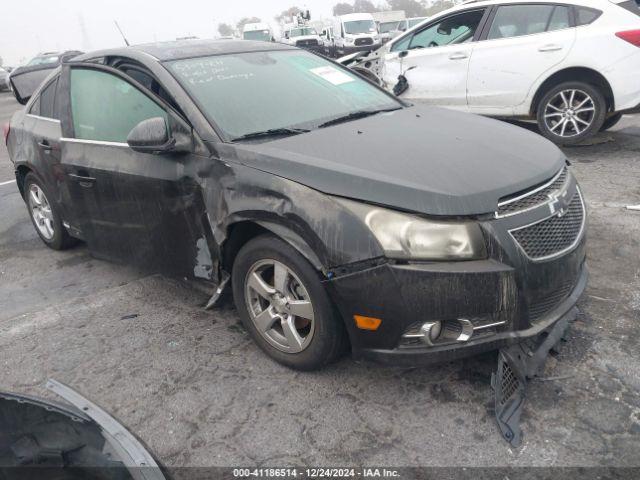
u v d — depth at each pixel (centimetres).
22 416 179
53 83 443
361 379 288
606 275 370
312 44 2488
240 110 327
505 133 322
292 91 360
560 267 260
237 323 353
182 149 312
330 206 254
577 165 615
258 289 296
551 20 645
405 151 284
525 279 246
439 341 251
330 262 251
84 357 333
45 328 371
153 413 279
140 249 364
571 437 240
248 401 280
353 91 391
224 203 292
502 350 254
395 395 274
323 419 263
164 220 334
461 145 295
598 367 281
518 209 255
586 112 642
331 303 265
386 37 2439
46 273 462
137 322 367
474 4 704
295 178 268
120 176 348
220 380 298
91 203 384
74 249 509
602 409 254
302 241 263
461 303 241
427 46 757
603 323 317
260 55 391
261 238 286
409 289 240
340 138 306
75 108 395
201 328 351
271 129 321
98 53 399
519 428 243
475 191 248
